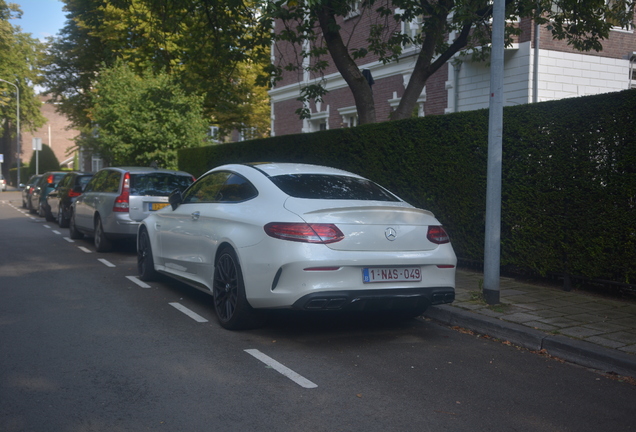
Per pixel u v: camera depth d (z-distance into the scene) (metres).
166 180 11.02
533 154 7.72
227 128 29.14
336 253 5.16
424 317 6.63
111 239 11.02
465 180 8.68
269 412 3.86
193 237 6.70
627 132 6.64
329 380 4.50
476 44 12.49
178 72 14.46
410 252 5.48
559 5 10.76
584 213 7.15
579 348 5.08
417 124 9.45
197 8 13.31
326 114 20.55
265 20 9.77
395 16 11.06
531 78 12.98
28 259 10.49
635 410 4.05
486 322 5.93
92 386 4.27
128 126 20.56
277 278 5.23
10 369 4.62
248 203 5.96
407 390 4.33
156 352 5.12
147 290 7.83
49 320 6.18
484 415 3.91
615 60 13.84
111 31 22.14
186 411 3.85
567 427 3.75
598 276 7.07
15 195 39.47
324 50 12.25
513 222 8.05
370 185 6.39
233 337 5.64
